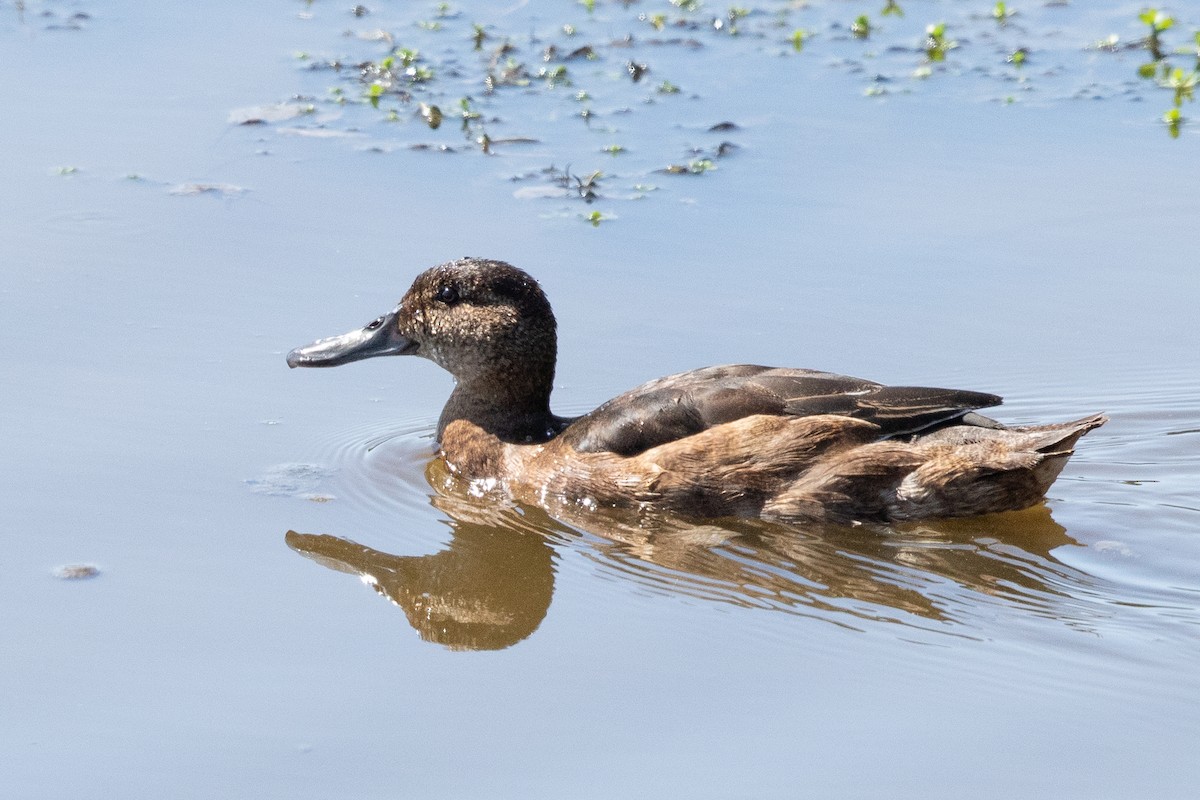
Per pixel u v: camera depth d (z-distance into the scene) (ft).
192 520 34.94
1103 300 46.14
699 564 34.12
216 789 25.40
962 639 30.45
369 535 35.42
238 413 40.11
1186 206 50.90
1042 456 34.37
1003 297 46.26
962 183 52.80
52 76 60.23
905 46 66.03
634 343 43.98
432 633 30.60
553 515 37.06
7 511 34.55
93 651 29.22
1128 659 29.55
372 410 42.27
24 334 42.91
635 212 50.96
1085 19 69.15
